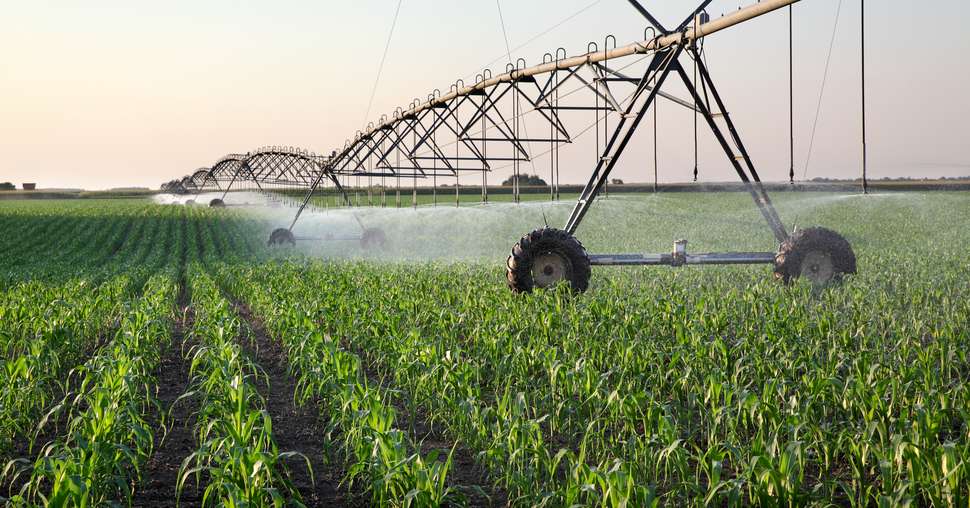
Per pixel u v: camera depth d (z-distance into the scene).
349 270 22.42
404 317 11.98
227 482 4.89
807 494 5.05
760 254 13.70
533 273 13.20
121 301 14.78
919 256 22.27
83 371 10.50
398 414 8.40
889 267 19.05
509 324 10.55
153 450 7.24
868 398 6.39
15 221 64.31
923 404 6.12
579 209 14.02
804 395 6.92
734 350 8.76
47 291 16.34
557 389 7.80
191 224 62.09
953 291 14.63
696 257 13.66
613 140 13.97
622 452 6.49
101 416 6.07
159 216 72.81
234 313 13.16
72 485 4.74
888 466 5.06
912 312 11.62
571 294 12.45
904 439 5.77
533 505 5.37
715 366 8.03
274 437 7.64
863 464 5.57
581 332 10.24
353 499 6.04
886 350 9.35
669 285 15.05
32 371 8.36
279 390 9.54
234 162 105.38
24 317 11.91
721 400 7.87
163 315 13.50
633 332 10.04
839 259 13.34
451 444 7.40
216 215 74.75
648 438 6.34
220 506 5.15
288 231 35.44
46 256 38.09
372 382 9.33
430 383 8.05
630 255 13.70
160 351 12.02
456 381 7.37
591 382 7.27
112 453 5.54
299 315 11.19
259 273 22.34
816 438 6.20
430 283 16.66
